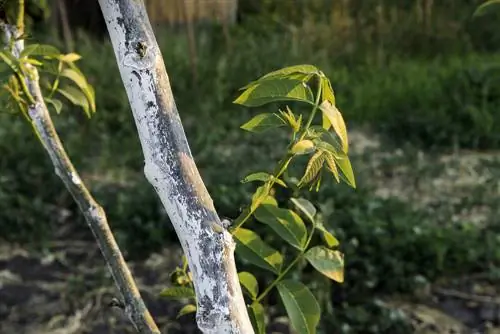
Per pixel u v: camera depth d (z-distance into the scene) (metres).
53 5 9.70
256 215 1.54
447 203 5.75
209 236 1.04
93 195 5.75
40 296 4.77
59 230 5.64
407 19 10.48
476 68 8.44
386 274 4.75
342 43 10.18
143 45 1.06
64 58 1.74
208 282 1.04
